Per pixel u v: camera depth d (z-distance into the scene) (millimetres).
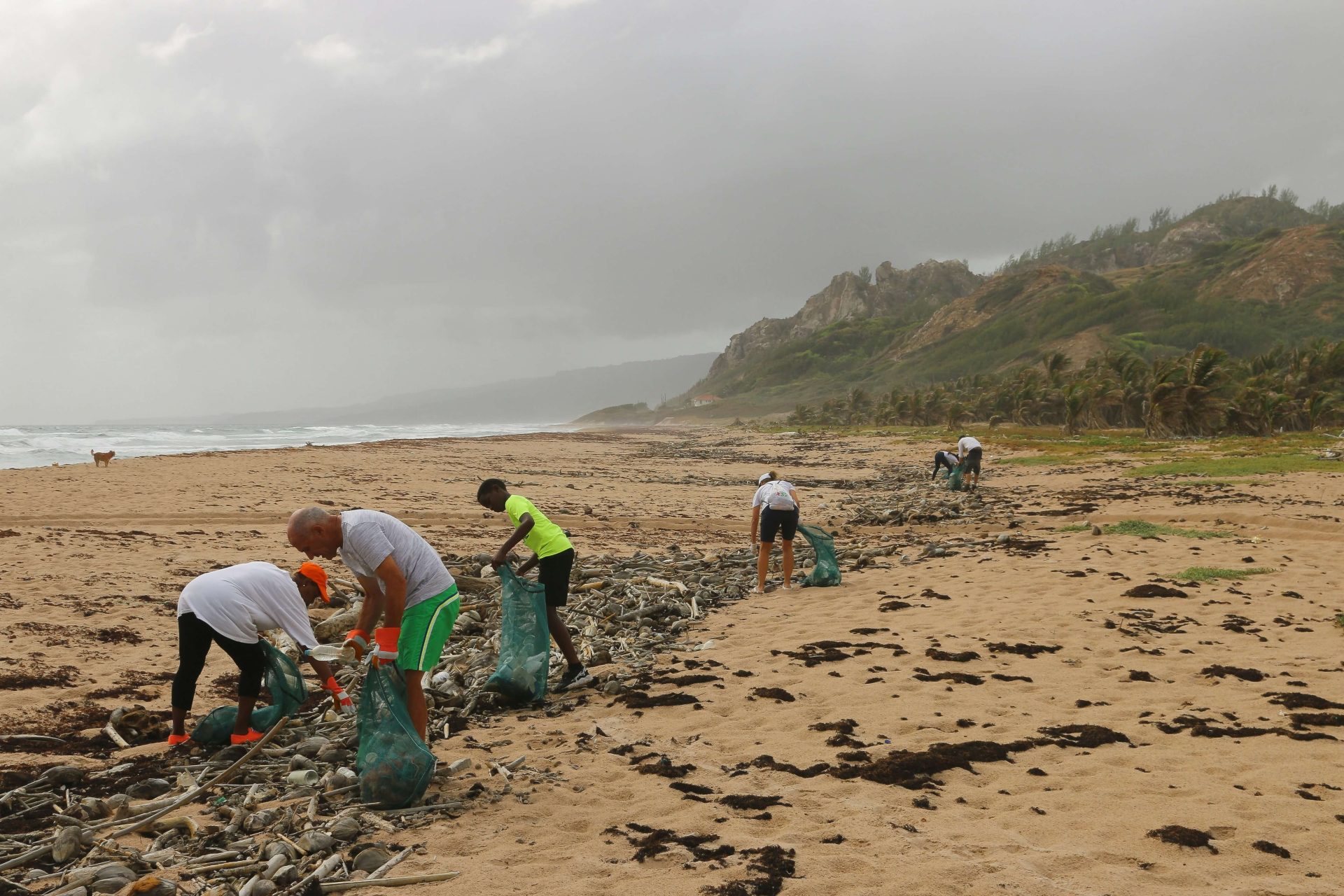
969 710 5648
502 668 6027
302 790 4340
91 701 5883
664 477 32844
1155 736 5074
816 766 4648
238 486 22141
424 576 4598
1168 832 3689
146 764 4766
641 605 9164
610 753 4973
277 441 69000
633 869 3451
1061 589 9633
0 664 6586
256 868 3453
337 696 5578
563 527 16844
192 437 77062
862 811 4031
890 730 5262
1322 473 23109
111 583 9766
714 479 32688
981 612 8602
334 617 8023
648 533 16469
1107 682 6262
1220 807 4000
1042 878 3328
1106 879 3326
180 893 3287
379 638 4395
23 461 40375
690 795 4262
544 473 32688
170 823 3930
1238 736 5027
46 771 4496
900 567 11781
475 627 8367
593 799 4254
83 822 3969
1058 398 81562
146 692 6152
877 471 36156
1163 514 16594
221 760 4797
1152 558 11531
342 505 18938
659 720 5613
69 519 15461
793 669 6777
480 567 10641
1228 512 16125
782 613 9102
